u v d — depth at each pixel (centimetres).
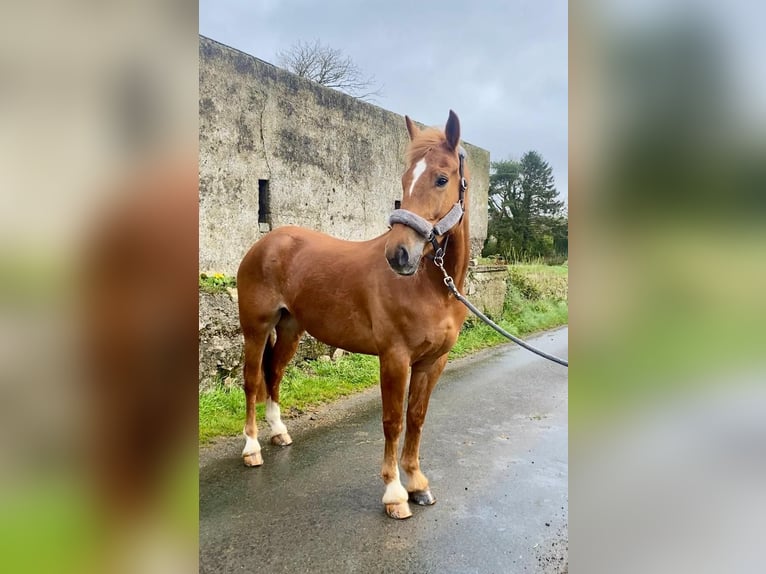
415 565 212
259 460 310
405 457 273
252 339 324
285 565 210
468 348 712
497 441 363
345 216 684
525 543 232
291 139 590
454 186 233
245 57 529
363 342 278
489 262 966
